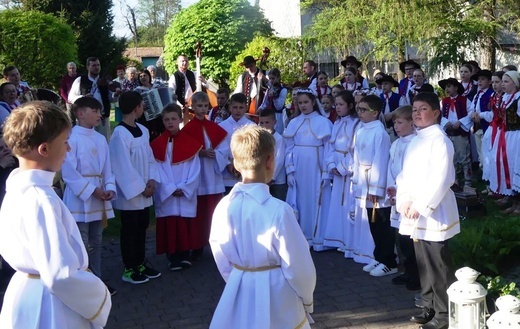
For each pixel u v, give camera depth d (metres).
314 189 6.66
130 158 5.45
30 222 2.25
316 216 6.64
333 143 6.51
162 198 5.86
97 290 2.33
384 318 4.62
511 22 14.97
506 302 3.24
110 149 5.40
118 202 5.46
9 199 2.34
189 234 6.01
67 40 20.69
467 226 6.39
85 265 2.43
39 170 2.35
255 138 2.80
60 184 5.64
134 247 5.59
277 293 2.73
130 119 5.57
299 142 6.72
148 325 4.66
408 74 10.79
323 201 6.61
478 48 15.30
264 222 2.71
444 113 9.70
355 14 16.94
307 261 2.74
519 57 17.11
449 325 3.81
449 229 4.19
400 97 10.29
